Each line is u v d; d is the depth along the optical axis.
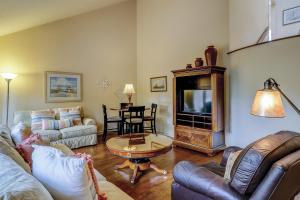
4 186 0.88
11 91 4.44
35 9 3.58
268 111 1.76
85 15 5.40
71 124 4.48
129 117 5.17
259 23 3.25
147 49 5.99
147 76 6.02
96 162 3.45
